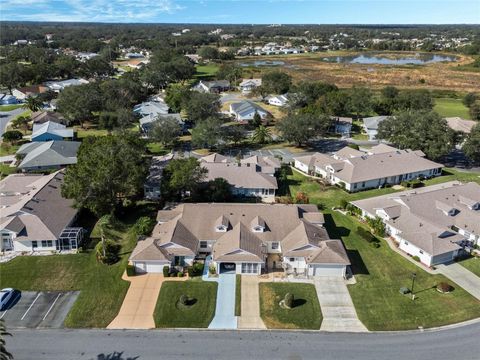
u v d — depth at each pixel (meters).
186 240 54.25
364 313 44.78
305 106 135.25
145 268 51.44
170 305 45.62
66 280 49.81
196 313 44.44
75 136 107.56
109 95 132.62
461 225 61.91
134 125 124.38
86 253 55.53
